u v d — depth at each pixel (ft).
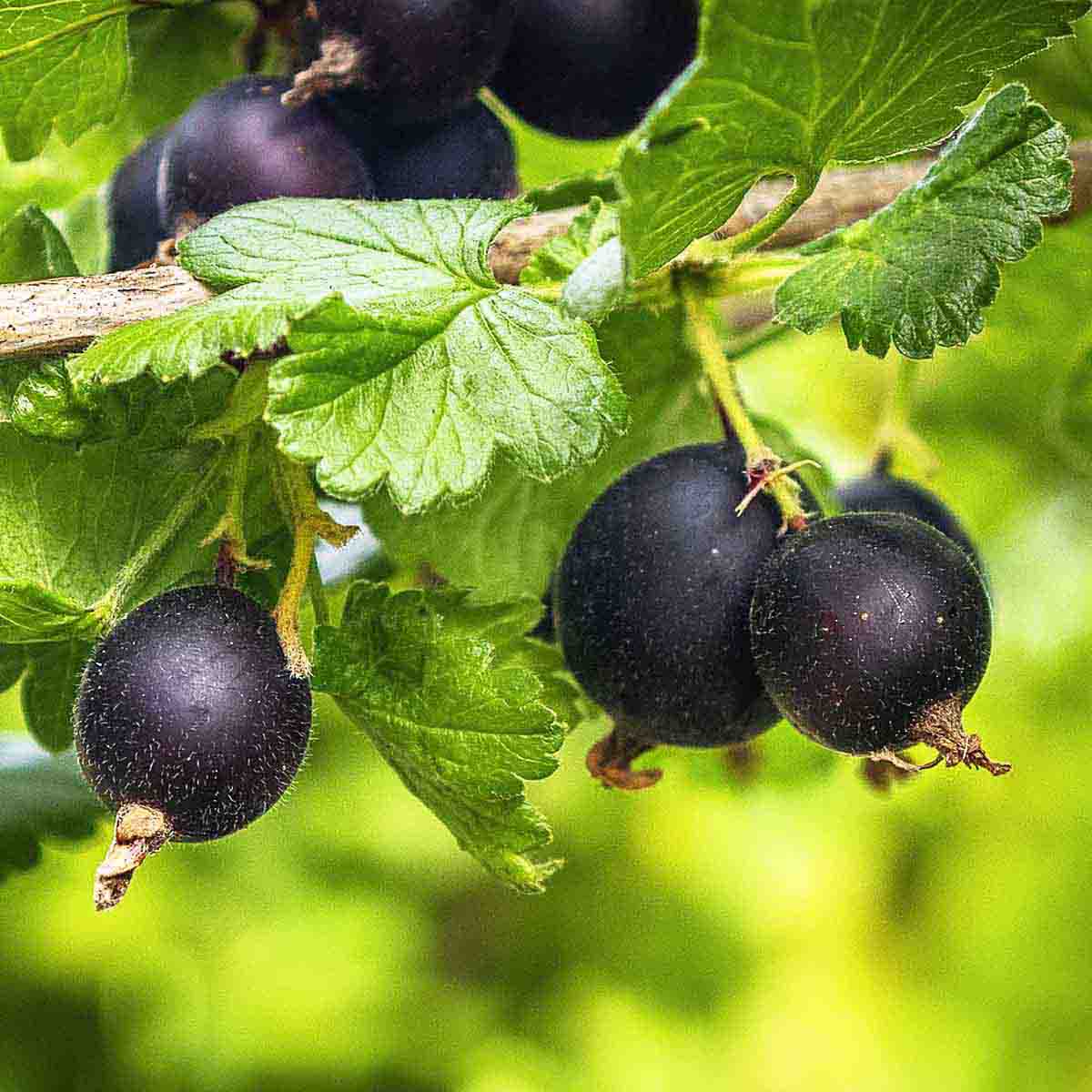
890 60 0.81
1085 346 1.10
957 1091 1.98
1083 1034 1.95
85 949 1.76
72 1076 1.78
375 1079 1.87
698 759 1.07
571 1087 1.93
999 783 1.90
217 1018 1.79
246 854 1.84
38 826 0.97
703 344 0.87
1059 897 1.94
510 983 2.02
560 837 1.99
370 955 1.84
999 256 0.84
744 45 0.79
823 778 1.07
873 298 0.84
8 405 0.85
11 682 0.91
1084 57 1.03
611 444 0.97
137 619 0.82
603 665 0.85
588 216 0.88
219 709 0.81
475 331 0.83
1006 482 1.34
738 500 0.85
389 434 0.82
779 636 0.83
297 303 0.83
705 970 2.02
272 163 0.88
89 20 0.91
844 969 2.04
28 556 0.85
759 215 0.95
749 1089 1.99
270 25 0.93
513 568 0.96
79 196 1.01
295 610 0.83
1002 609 1.39
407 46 0.87
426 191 0.90
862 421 1.45
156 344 0.82
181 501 0.86
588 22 0.91
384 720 0.86
